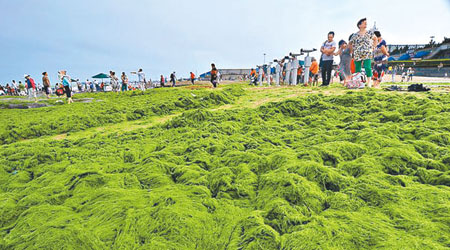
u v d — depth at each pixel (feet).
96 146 13.75
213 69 49.16
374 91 19.53
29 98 57.47
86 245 5.21
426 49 179.42
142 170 9.39
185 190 7.52
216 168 9.45
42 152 12.40
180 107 26.45
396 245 4.34
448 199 5.56
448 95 15.71
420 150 8.59
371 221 5.18
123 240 5.34
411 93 18.56
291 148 10.94
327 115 15.64
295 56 42.47
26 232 5.87
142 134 16.40
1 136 18.48
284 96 26.02
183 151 11.64
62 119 22.20
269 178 7.53
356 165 7.96
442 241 4.37
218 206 6.68
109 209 6.50
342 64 29.27
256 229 5.28
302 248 4.62
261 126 14.73
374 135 10.09
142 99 37.19
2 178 10.11
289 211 5.87
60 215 6.52
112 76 69.21
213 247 5.16
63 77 40.01
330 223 5.22
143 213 6.16
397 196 5.91
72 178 8.84
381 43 25.81
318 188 6.93
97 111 26.71
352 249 4.50
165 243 5.18
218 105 26.23
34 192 8.00
